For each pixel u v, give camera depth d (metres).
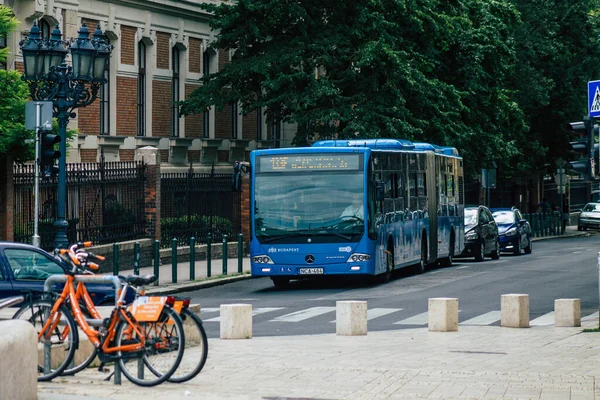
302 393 11.20
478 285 28.66
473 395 11.11
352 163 27.48
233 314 17.83
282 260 27.47
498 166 62.62
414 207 32.41
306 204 27.47
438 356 14.98
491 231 41.38
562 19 67.50
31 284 16.31
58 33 24.06
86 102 24.66
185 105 41.53
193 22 44.03
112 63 38.62
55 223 23.72
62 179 23.80
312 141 41.44
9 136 24.58
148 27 40.75
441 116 42.34
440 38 43.16
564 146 70.50
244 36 41.34
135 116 40.06
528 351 15.65
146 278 11.91
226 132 47.38
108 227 31.67
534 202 79.50
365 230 27.30
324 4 40.94
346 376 12.61
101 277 11.84
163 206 36.50
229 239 40.06
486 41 47.38
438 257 35.16
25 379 9.39
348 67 40.88
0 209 26.23
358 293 26.59
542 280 30.28
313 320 21.03
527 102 62.44
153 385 11.52
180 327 11.44
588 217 74.06
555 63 67.50
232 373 12.91
